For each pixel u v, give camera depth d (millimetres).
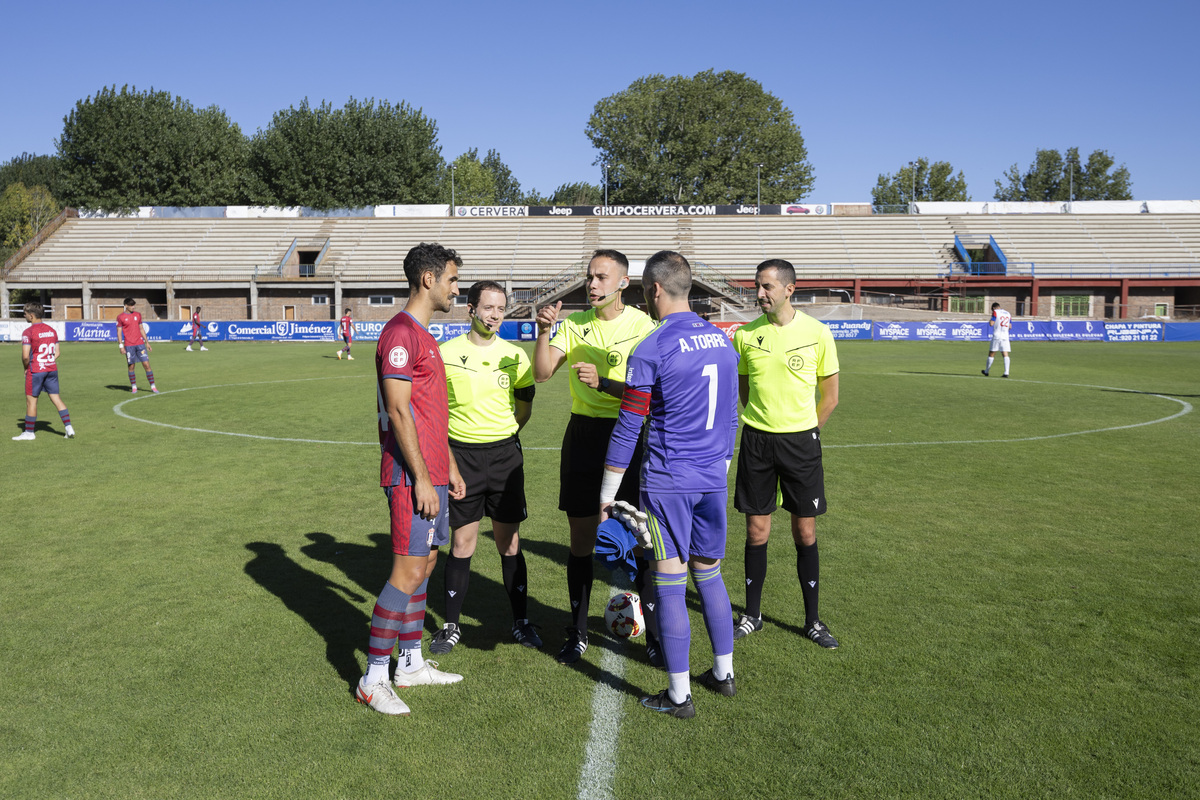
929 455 8961
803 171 69688
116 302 43875
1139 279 42781
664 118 67062
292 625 4285
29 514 6559
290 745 3111
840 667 3777
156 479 7871
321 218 48188
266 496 7191
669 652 3330
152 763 2982
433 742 3143
